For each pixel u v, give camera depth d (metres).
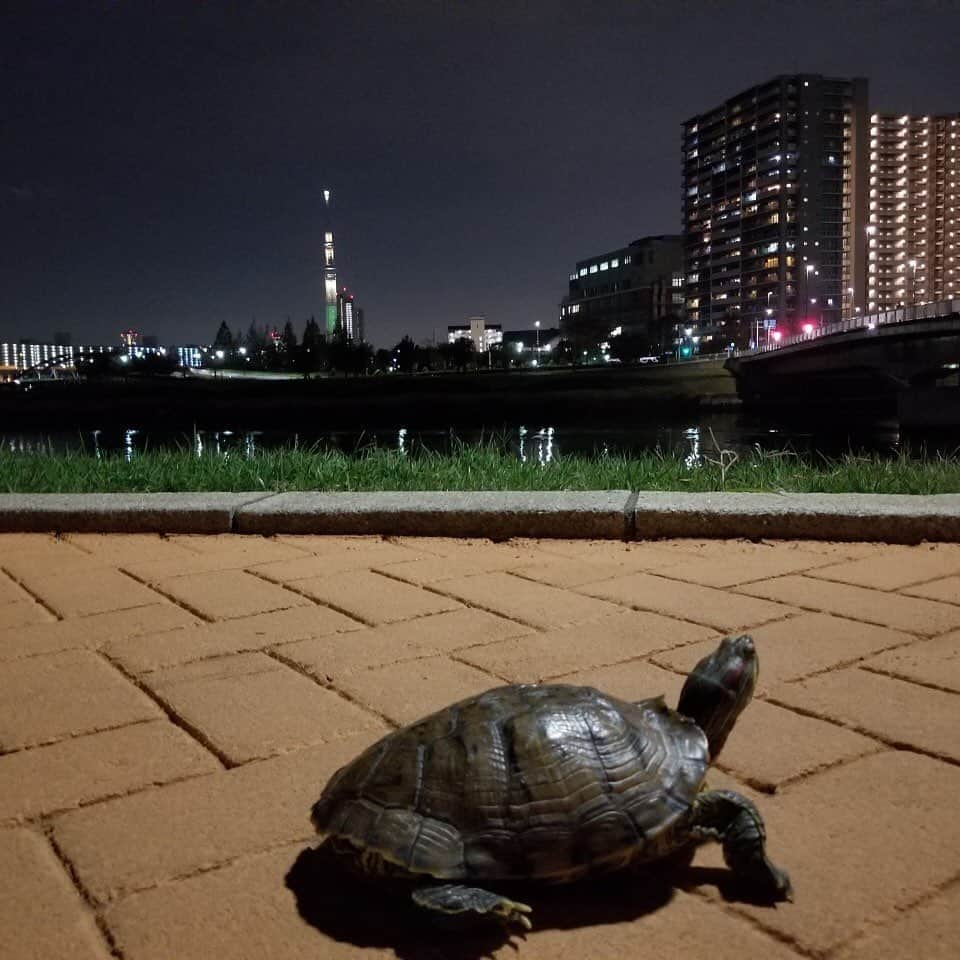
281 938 0.46
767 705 0.75
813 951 0.44
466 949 0.45
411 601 1.06
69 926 0.48
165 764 0.67
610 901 0.49
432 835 0.46
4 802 0.61
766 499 1.42
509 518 1.40
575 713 0.50
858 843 0.54
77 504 1.51
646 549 1.31
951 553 1.24
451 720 0.50
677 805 0.47
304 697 0.79
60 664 0.88
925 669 0.81
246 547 1.38
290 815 0.59
